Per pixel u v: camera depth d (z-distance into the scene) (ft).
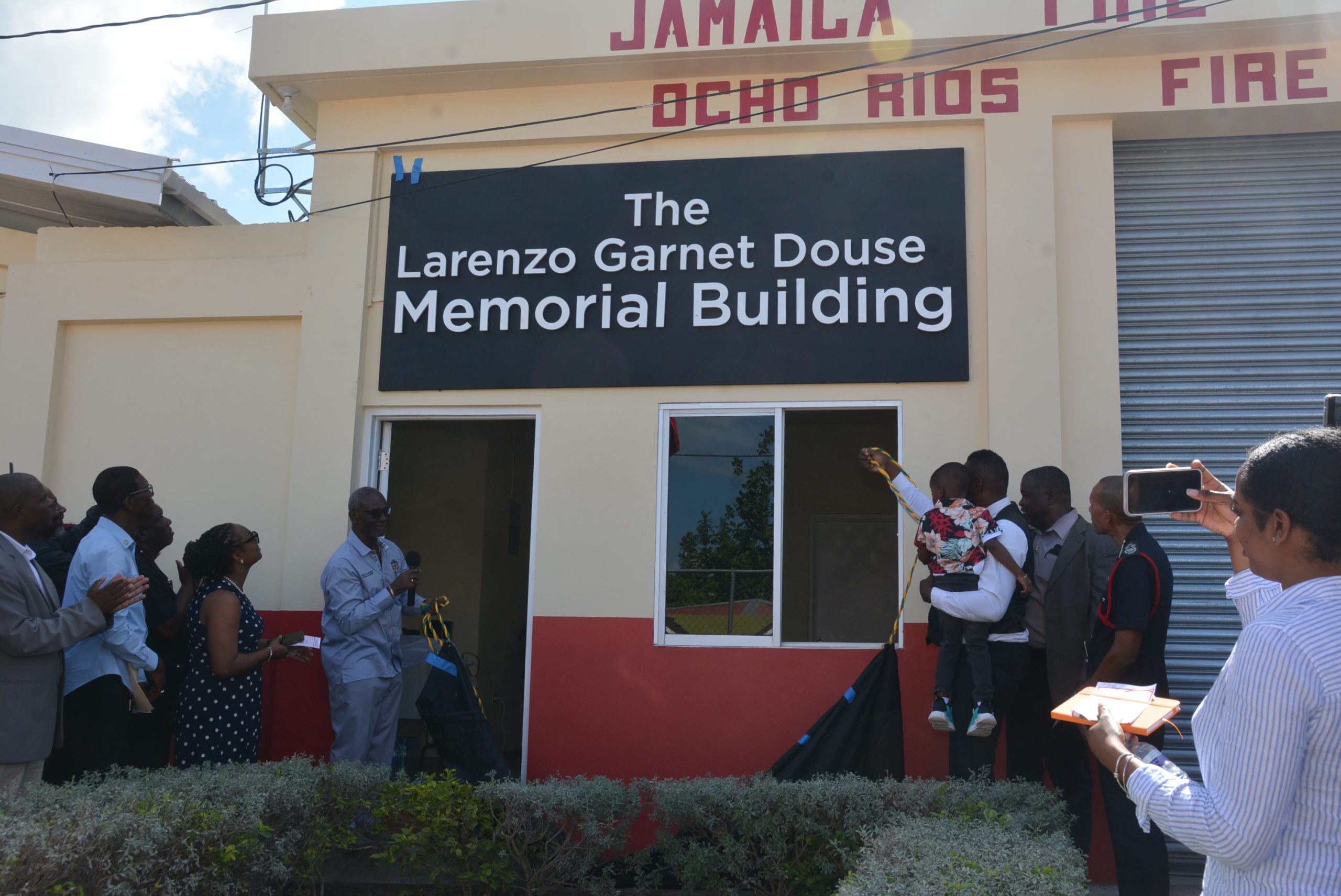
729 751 18.37
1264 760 6.38
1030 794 13.97
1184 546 18.63
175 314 21.30
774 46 19.47
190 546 17.07
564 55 20.03
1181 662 18.37
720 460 19.49
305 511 20.11
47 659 14.24
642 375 19.67
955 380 18.76
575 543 19.38
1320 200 19.54
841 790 14.16
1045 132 19.21
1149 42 18.92
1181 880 17.19
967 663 16.02
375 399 20.48
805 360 19.21
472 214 20.71
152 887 11.04
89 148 22.71
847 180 19.63
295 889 14.47
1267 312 19.34
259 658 16.88
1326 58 18.80
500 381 20.07
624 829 14.92
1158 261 19.65
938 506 16.24
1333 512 6.73
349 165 21.15
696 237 19.92
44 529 16.44
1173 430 19.15
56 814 11.04
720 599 19.11
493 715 28.40
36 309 21.74
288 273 21.01
